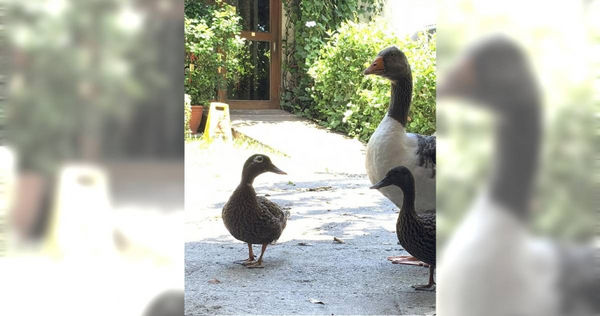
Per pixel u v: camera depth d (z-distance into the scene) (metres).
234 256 3.63
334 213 4.92
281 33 12.11
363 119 9.54
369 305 2.70
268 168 3.36
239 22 11.91
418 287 2.96
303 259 3.56
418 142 3.48
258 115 11.15
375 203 5.34
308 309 2.63
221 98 11.55
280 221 3.50
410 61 8.73
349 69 9.70
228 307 2.63
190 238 4.08
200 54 10.48
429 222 2.87
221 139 9.43
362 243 3.95
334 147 8.92
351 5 11.80
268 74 12.14
